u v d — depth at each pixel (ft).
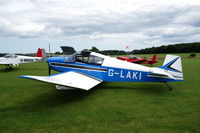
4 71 38.91
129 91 18.79
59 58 21.48
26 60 47.88
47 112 12.11
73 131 9.15
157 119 10.76
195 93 17.57
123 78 19.30
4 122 10.43
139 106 13.38
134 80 19.15
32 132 9.11
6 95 17.04
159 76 18.63
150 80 18.98
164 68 19.08
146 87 21.13
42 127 9.66
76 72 19.34
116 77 19.36
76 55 20.11
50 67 21.95
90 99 15.51
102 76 19.43
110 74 19.35
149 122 10.30
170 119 10.76
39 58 52.75
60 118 10.96
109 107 13.15
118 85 22.50
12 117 11.22
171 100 15.03
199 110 12.39
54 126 9.78
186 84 22.66
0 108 13.07
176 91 18.60
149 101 14.79
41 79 12.03
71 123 10.16
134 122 10.30
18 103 14.33
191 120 10.58
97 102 14.53
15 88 20.38
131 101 14.79
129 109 12.67
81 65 19.79
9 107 13.30
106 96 16.60
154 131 9.15
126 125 9.88
